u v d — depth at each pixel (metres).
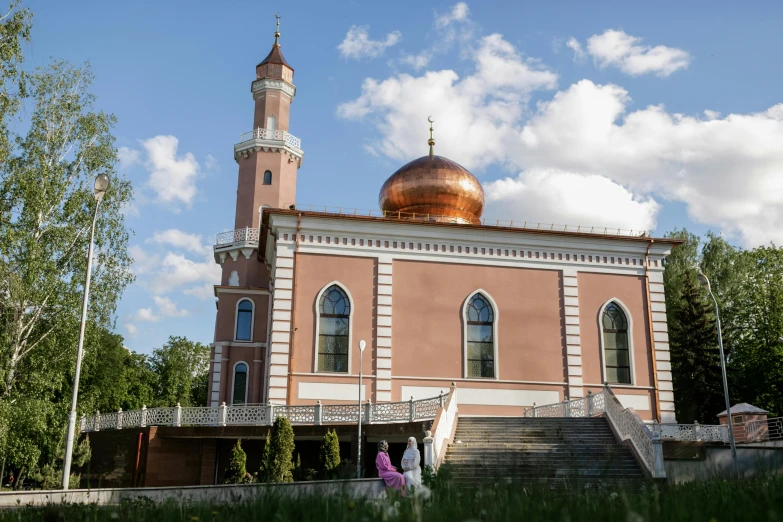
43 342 23.69
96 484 23.41
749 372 43.09
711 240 48.31
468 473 16.72
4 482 26.72
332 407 22.38
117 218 25.84
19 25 21.28
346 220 26.95
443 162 33.28
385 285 26.75
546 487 8.11
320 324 26.06
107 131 26.14
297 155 40.41
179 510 7.09
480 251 27.89
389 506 5.63
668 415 27.55
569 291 28.09
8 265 21.94
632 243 29.09
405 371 26.08
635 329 28.34
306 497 6.93
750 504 5.57
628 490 8.91
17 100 21.45
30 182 22.97
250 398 33.12
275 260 26.70
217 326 33.94
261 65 41.09
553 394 26.94
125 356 48.19
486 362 26.92
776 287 45.16
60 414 24.17
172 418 23.12
